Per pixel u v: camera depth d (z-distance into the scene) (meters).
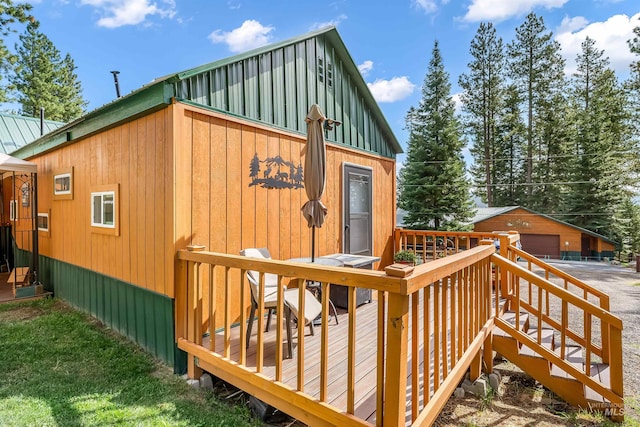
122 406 2.69
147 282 3.64
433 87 17.95
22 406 2.67
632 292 8.55
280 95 4.54
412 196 16.69
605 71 22.94
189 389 3.00
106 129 4.33
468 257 2.71
